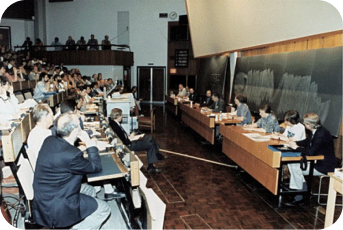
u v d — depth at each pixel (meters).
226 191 4.11
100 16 15.35
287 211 3.53
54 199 2.19
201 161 5.50
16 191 3.45
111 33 15.46
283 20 4.91
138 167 2.45
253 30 6.00
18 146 3.00
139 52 15.55
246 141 4.16
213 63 10.58
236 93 8.59
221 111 7.00
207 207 3.61
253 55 7.82
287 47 6.41
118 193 2.87
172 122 9.75
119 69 14.30
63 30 15.58
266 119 4.65
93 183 3.11
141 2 15.18
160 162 5.41
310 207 3.64
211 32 8.20
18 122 3.33
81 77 10.94
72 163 2.20
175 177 4.64
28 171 2.44
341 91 4.57
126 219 2.96
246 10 5.79
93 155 2.38
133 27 15.37
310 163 3.57
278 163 3.42
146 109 13.16
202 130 6.95
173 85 15.50
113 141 3.29
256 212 3.50
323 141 3.46
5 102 4.12
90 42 14.30
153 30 15.31
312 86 5.28
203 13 7.96
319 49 5.20
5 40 15.21
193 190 4.14
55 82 7.74
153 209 2.32
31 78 8.34
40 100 5.64
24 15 15.09
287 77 6.09
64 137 2.28
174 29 14.84
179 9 14.99
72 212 2.23
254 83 7.52
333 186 2.76
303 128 3.97
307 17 4.37
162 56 15.46
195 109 7.61
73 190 2.26
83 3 15.30
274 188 3.54
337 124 4.56
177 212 3.47
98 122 4.53
